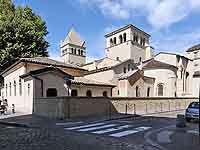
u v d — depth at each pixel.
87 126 15.81
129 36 57.50
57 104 20.42
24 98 27.23
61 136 11.94
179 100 35.72
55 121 18.52
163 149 9.02
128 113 25.48
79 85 30.16
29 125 16.36
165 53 47.94
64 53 81.88
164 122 18.03
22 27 34.81
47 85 26.19
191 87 49.88
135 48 58.62
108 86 34.50
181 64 46.78
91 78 42.50
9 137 11.52
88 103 22.11
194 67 53.97
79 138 11.38
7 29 34.28
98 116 21.95
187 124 16.81
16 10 38.41
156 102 30.73
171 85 41.41
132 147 9.43
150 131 13.52
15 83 30.23
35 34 35.72
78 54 81.56
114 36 61.66
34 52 35.19
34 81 25.09
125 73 40.16
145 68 43.47
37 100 23.86
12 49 32.88
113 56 61.03
